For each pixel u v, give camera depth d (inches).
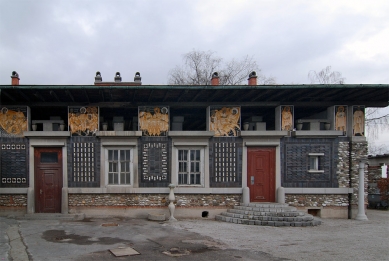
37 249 316.5
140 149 543.8
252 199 547.5
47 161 540.7
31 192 523.2
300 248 336.2
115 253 304.7
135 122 589.6
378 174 892.6
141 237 376.5
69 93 493.0
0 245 323.0
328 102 565.6
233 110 558.3
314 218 503.5
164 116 551.2
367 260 295.3
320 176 550.9
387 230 440.5
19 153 530.9
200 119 680.4
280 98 548.7
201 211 537.0
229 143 551.8
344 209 550.3
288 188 544.4
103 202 531.8
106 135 531.8
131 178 539.8
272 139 548.7
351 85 478.9
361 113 563.5
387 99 555.8
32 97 517.7
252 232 416.8
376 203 826.2
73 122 541.3
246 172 547.5
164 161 543.8
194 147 550.3
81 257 292.2
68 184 532.4
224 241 362.0
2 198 523.2
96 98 529.0
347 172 553.9
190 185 542.9
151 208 534.6
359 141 555.2
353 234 410.6
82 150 537.6
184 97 535.2
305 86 480.7
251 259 295.4
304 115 658.8
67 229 419.2
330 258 301.0
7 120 534.3
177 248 328.8
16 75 542.0
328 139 555.8
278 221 472.7
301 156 551.5
